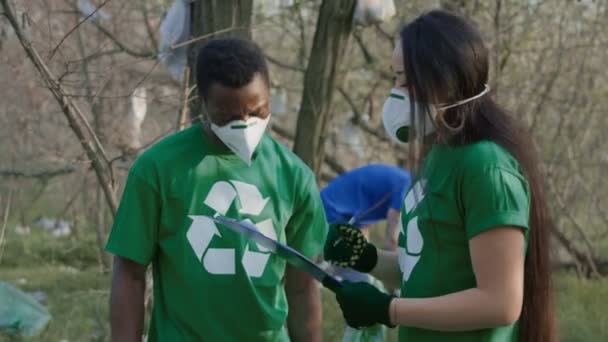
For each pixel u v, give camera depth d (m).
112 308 4.08
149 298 6.20
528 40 11.30
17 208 13.02
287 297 4.39
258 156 4.14
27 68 9.51
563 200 11.27
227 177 4.07
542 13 11.35
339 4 7.71
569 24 11.38
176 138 4.09
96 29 9.77
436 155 3.50
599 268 11.88
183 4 6.92
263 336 4.08
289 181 4.19
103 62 9.88
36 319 8.64
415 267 3.59
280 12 11.75
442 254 3.50
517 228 3.36
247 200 4.07
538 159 3.54
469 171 3.39
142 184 4.02
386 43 12.07
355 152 12.88
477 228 3.37
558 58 11.19
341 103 12.62
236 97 3.90
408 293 3.62
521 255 3.38
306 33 12.37
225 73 3.89
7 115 10.20
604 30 11.37
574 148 11.46
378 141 12.68
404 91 3.67
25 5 7.42
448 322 3.41
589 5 11.37
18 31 5.87
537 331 3.56
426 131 3.51
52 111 9.75
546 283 3.54
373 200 7.86
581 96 11.37
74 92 8.09
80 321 8.89
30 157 10.11
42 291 10.48
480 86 3.51
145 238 4.03
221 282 4.01
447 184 3.46
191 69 6.81
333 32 7.78
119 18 10.52
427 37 3.48
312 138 7.87
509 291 3.34
